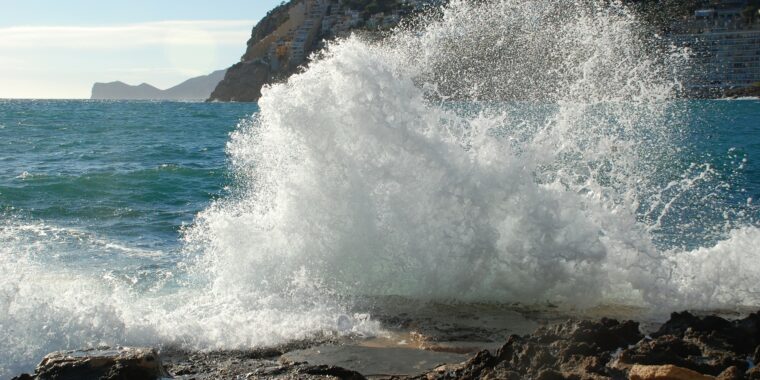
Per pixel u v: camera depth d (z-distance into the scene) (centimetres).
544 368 460
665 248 902
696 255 763
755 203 1221
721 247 775
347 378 509
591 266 713
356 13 10438
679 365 453
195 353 571
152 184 1575
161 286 766
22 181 1531
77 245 970
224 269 762
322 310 672
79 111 7025
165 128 4097
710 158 1941
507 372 463
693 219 1077
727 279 725
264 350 575
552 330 519
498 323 641
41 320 588
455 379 482
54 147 2592
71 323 589
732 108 5206
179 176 1716
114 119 5212
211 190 1512
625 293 709
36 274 802
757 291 709
